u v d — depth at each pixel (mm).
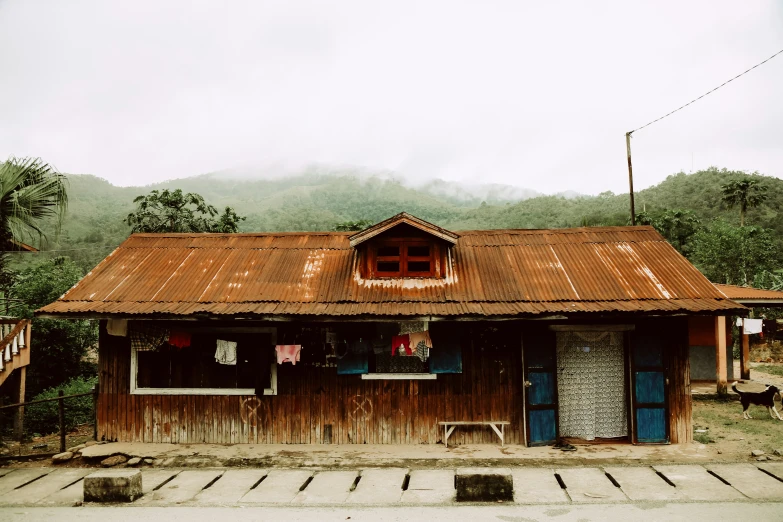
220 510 7750
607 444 10555
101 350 11133
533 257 11914
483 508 7668
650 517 7188
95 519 7477
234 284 11234
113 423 11039
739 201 43688
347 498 8156
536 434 10438
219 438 10898
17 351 12234
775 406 14430
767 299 17062
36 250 14188
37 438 12672
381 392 10812
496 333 10797
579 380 11148
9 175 11586
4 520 7504
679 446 10336
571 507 7633
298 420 10852
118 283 11328
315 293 10875
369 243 11398
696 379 18391
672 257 11625
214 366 11094
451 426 10609
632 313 9852
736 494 8016
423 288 10984
